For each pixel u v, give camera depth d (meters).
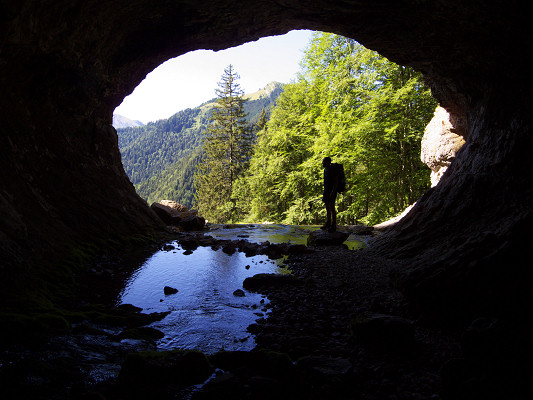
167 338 3.26
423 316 3.61
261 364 2.55
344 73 18.78
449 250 4.30
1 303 3.42
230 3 7.20
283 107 28.42
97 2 6.20
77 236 6.28
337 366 2.56
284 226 13.38
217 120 47.84
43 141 6.69
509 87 6.42
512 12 5.26
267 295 4.66
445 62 7.59
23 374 2.30
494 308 3.29
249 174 37.84
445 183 7.31
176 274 5.68
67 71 6.99
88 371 2.47
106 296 4.45
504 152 5.89
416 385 2.35
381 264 6.27
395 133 17.17
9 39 4.93
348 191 19.48
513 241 3.51
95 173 8.25
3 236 4.13
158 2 7.14
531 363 2.34
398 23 7.06
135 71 9.66
